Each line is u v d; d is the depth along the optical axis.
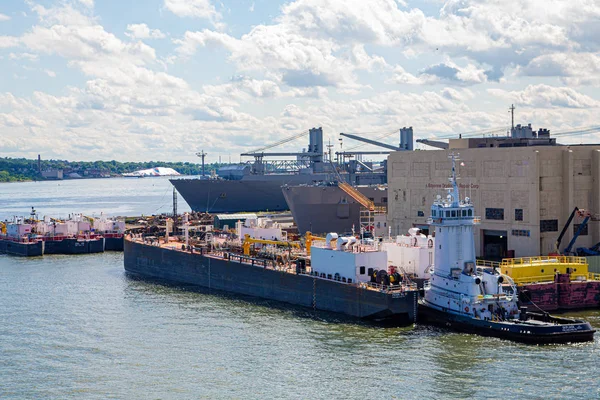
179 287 139.50
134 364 89.12
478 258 138.88
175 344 96.88
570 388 77.56
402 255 117.69
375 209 179.62
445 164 146.00
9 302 124.50
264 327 104.31
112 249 199.12
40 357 92.44
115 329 105.19
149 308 118.88
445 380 80.44
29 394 79.81
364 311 106.00
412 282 109.75
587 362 85.06
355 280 109.25
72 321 110.31
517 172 134.00
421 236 116.44
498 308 99.62
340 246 111.69
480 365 84.75
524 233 133.50
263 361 88.69
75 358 91.88
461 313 99.38
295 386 80.19
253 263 131.00
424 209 150.88
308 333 100.19
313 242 125.25
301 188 191.50
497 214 137.75
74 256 187.62
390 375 82.38
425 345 92.62
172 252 148.88
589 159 137.88
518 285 109.88
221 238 167.38
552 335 91.81
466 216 102.25
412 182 152.75
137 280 148.75
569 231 135.88
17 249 191.25
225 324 106.69
